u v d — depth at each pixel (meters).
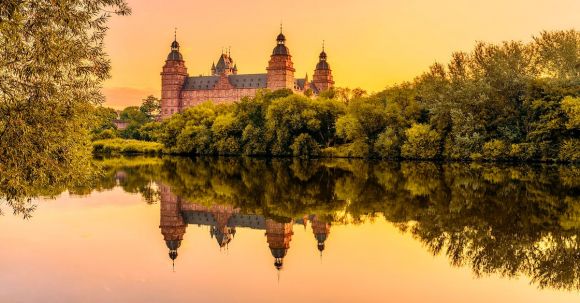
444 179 45.59
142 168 61.91
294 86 197.88
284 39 191.12
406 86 74.62
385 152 70.00
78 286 16.48
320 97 93.81
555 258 19.86
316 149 81.31
